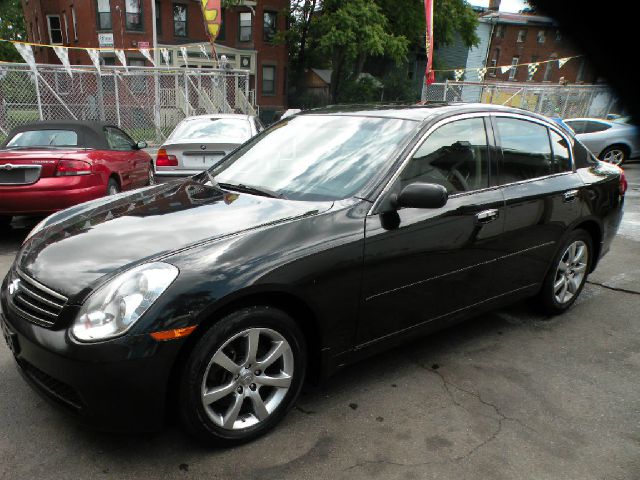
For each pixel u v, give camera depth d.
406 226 2.67
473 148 3.12
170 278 2.05
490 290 3.25
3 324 2.32
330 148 3.04
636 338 3.57
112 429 2.04
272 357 2.32
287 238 2.33
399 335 2.82
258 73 31.80
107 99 14.89
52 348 2.01
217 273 2.11
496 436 2.43
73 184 5.39
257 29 30.97
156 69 13.48
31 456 2.20
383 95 33.00
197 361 2.09
